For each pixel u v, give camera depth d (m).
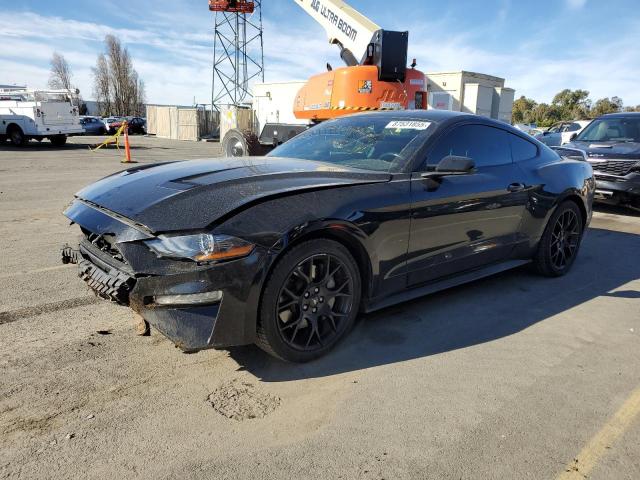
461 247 3.70
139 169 3.47
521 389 2.74
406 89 8.63
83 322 3.37
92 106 72.06
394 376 2.84
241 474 2.03
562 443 2.29
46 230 5.84
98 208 2.85
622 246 6.12
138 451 2.15
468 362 3.03
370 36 8.98
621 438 2.34
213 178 2.97
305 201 2.77
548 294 4.29
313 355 2.94
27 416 2.35
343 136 3.98
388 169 3.35
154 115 37.88
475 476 2.06
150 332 3.25
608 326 3.64
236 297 2.50
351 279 3.01
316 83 9.18
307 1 10.29
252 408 2.49
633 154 7.99
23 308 3.55
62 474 2.00
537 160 4.50
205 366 2.88
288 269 2.68
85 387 2.61
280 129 9.73
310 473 2.04
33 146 20.91
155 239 2.48
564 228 4.73
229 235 2.47
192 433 2.28
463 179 3.66
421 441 2.27
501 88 24.77
